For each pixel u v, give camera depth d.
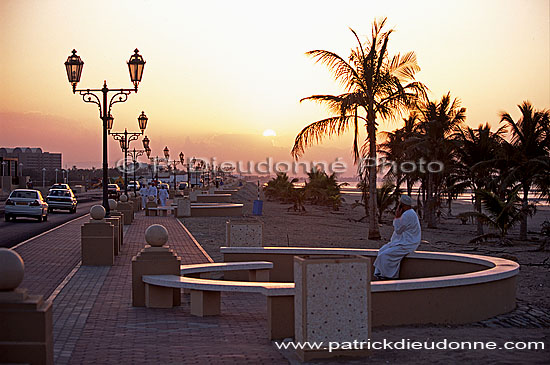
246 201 73.19
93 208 15.22
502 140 34.69
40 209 31.42
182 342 7.83
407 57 25.62
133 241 21.73
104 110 21.41
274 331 7.97
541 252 23.20
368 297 6.93
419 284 8.86
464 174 36.47
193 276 11.92
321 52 25.38
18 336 5.35
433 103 37.41
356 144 26.19
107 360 6.86
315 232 31.00
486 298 9.62
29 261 15.52
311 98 25.50
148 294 10.16
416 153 38.56
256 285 9.03
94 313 9.61
